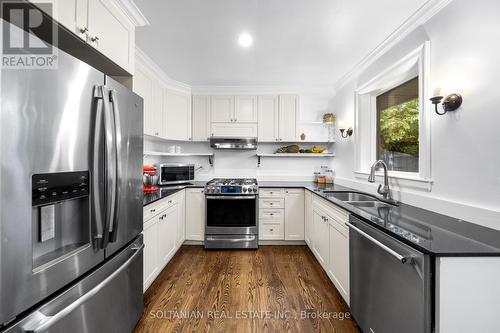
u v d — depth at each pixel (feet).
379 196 7.52
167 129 10.57
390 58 7.12
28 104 2.57
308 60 8.64
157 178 10.43
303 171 12.67
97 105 3.58
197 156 12.64
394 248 3.83
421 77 5.66
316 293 6.75
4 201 2.35
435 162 5.35
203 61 8.71
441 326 3.11
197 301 6.35
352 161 9.76
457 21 4.75
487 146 4.18
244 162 12.66
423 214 5.11
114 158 3.86
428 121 5.52
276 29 6.57
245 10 5.73
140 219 5.31
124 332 4.65
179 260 9.02
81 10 3.98
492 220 4.04
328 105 12.31
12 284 2.43
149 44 7.42
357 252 5.16
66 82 3.07
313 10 5.72
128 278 4.81
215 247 10.12
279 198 10.59
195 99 11.67
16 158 2.45
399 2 5.39
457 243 3.37
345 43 7.33
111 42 4.88
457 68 4.76
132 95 4.85
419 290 3.25
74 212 3.46
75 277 3.27
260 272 8.02
